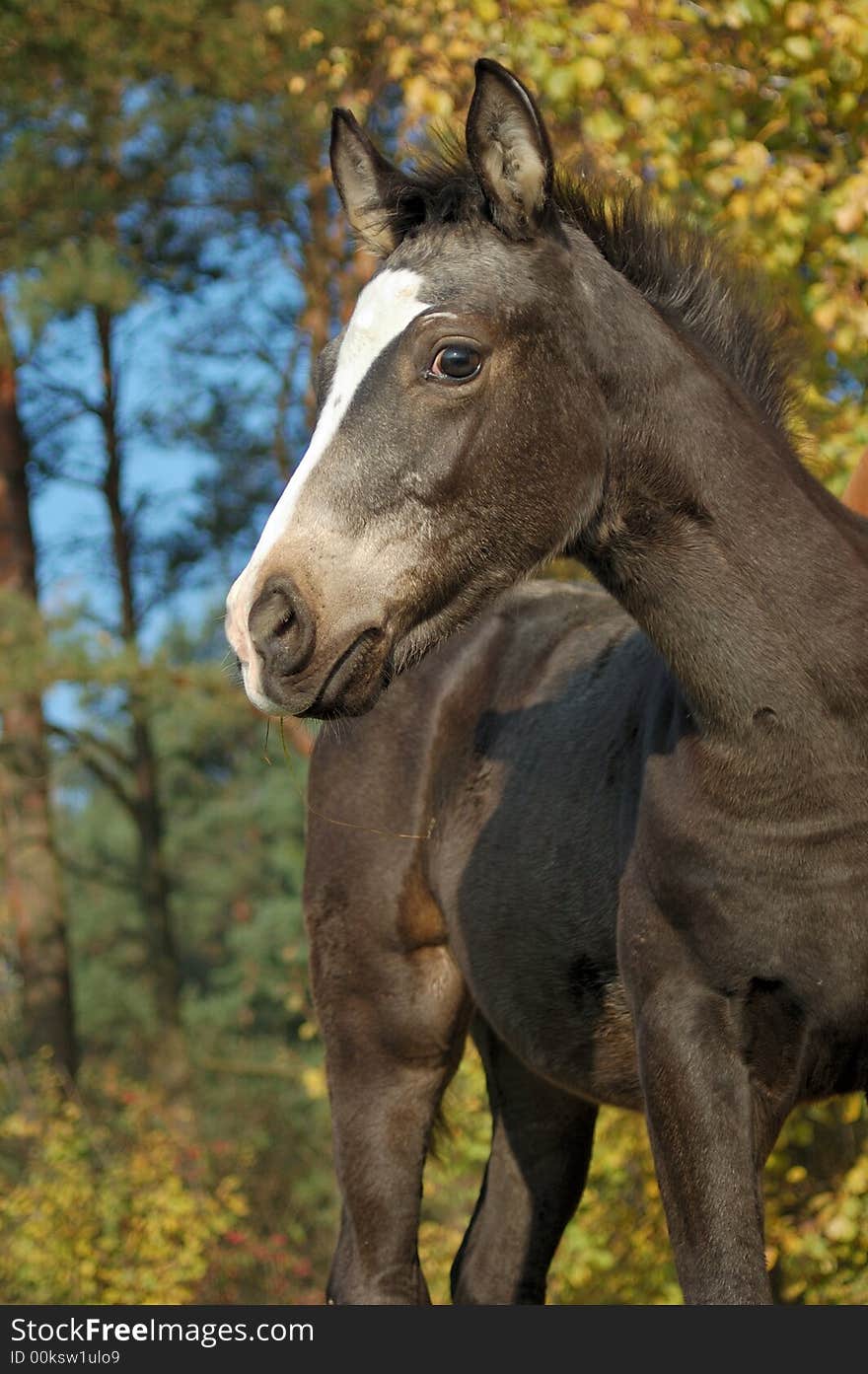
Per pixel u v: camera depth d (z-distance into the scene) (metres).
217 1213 9.67
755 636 2.63
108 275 10.93
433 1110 3.97
